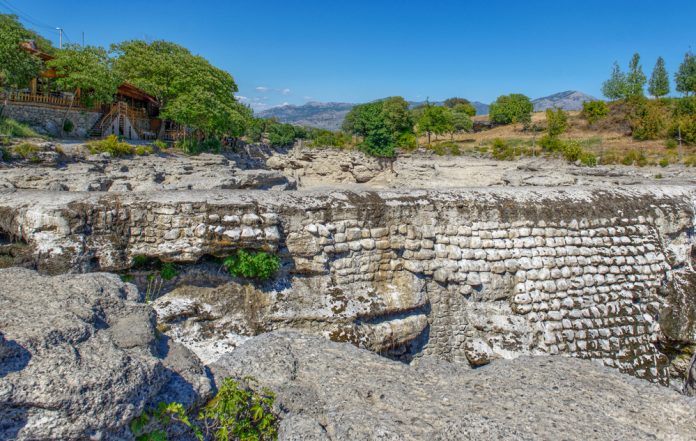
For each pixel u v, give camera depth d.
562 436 3.95
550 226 10.85
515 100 70.00
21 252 8.33
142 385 3.91
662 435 4.12
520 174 30.69
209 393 4.56
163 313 8.67
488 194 10.95
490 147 48.06
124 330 4.55
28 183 15.93
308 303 9.36
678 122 42.19
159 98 43.12
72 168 22.41
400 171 46.22
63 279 5.23
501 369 5.34
